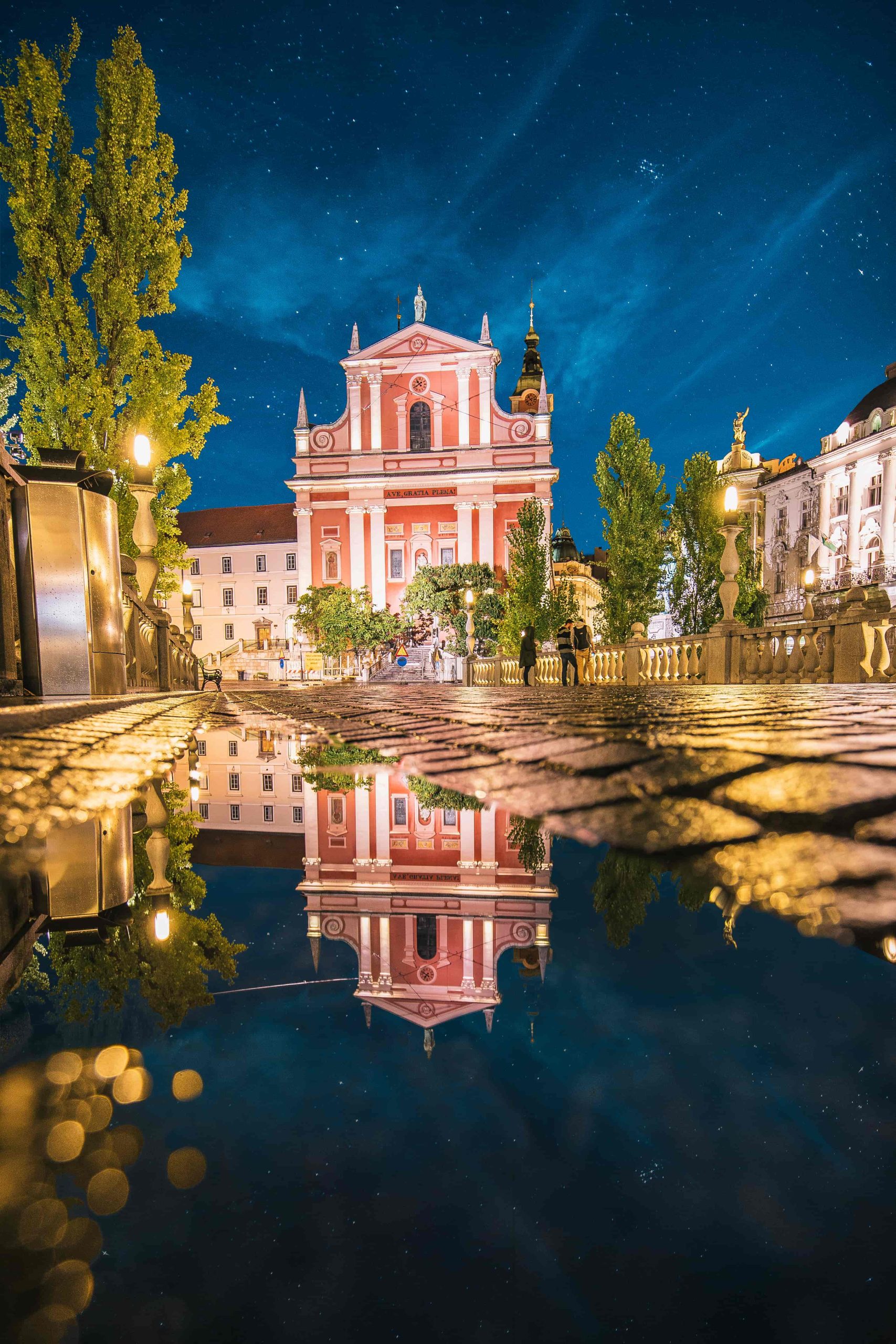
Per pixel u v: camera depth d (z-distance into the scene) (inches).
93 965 31.3
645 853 31.4
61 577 206.2
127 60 691.4
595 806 44.9
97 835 53.4
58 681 206.4
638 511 1015.6
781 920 20.5
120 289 674.2
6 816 57.5
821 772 53.6
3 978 29.0
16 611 201.8
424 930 40.2
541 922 38.3
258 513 2716.5
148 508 334.0
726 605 438.0
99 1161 16.4
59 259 668.1
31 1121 17.5
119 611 228.4
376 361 1966.0
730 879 26.5
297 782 92.8
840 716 117.3
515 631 1307.8
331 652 1876.2
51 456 208.4
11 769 78.3
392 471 1953.7
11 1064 20.6
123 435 674.2
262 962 34.7
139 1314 12.9
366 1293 15.4
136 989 29.2
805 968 28.6
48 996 27.2
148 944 35.7
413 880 49.0
